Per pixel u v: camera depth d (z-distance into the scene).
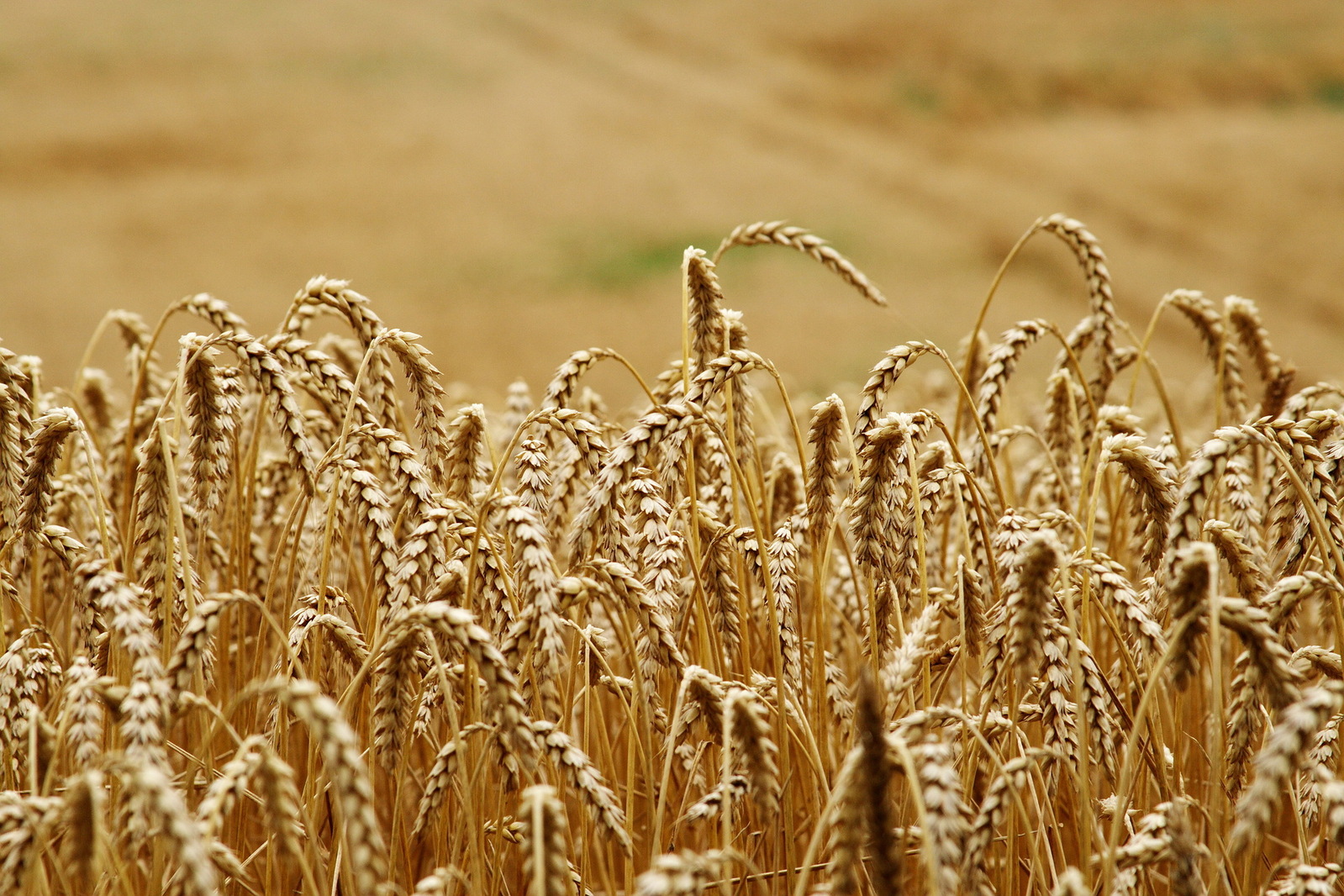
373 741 1.87
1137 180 22.58
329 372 2.12
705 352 2.37
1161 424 4.29
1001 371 2.49
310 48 32.69
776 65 32.75
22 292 15.82
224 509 2.64
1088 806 1.69
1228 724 2.21
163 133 24.84
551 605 1.72
